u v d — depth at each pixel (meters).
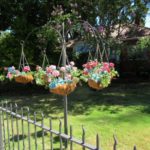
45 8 15.25
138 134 7.22
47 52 14.75
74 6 14.72
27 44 14.46
